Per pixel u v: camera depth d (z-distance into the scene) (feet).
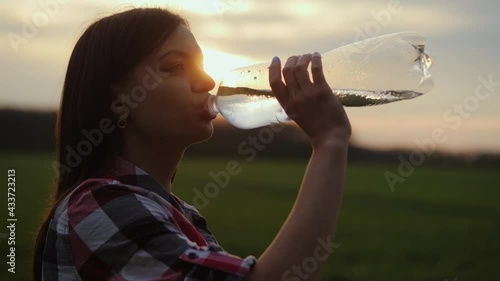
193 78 5.56
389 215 71.92
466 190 95.45
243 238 54.49
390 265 45.62
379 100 7.13
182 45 5.56
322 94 5.01
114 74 5.54
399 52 7.02
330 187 4.76
